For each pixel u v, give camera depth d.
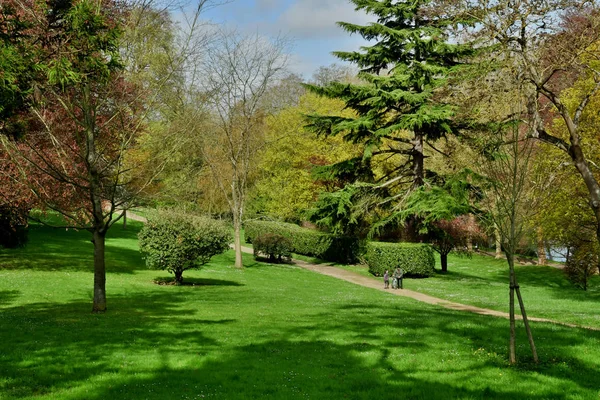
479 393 7.54
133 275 23.38
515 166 9.16
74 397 6.92
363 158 25.80
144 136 19.28
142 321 12.71
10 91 8.87
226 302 17.39
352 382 7.98
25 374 7.83
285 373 8.38
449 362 9.24
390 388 7.75
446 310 17.22
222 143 37.69
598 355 9.79
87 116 13.45
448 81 20.12
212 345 10.23
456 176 24.12
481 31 15.16
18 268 21.14
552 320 15.73
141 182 16.67
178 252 21.47
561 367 8.92
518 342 10.99
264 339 10.98
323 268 35.44
